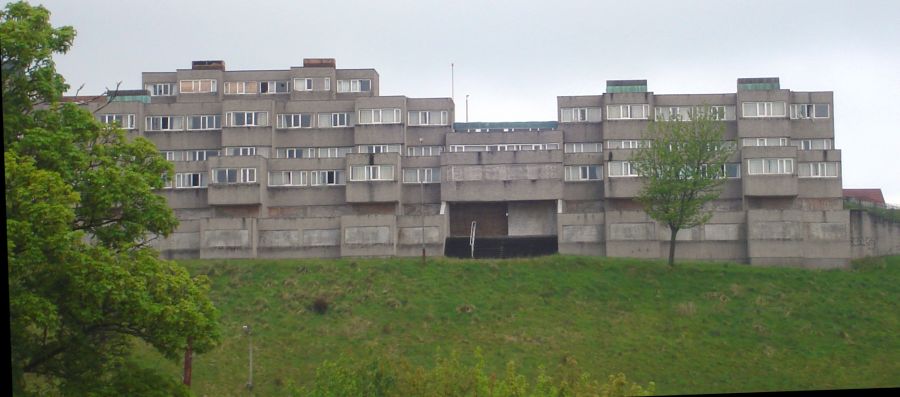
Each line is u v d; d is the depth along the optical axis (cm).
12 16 5894
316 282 10881
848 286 10844
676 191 11206
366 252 11788
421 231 11888
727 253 11638
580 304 10412
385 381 6397
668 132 11556
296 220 11919
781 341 9650
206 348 5806
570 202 12962
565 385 5797
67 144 5778
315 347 9444
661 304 10431
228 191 12756
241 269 11219
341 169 13100
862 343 9631
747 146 12775
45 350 5459
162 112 13662
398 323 9975
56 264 5262
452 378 6159
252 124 13512
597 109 13800
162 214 6109
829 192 12731
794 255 11506
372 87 14225
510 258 11662
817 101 13525
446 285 10812
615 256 11669
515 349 9381
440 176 13038
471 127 14450
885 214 12006
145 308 5478
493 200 12812
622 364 9088
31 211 5169
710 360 9238
